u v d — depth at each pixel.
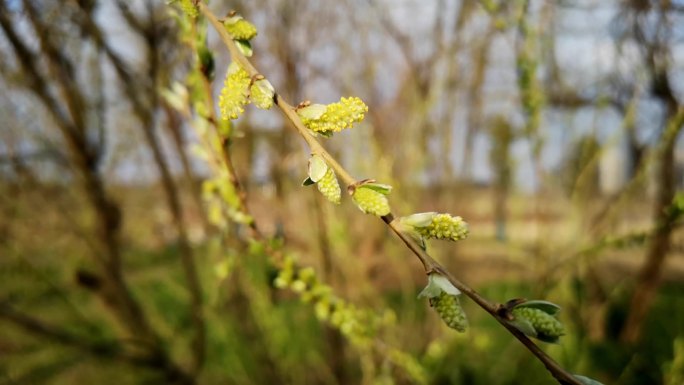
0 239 0.62
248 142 0.51
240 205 0.28
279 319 0.58
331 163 0.17
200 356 0.56
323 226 0.50
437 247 0.57
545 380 0.56
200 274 0.66
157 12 0.41
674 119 0.43
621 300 0.83
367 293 0.53
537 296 0.46
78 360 0.63
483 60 0.59
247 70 0.18
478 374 0.61
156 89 0.42
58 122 0.47
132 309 0.57
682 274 1.06
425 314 0.63
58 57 0.43
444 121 0.60
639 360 0.72
